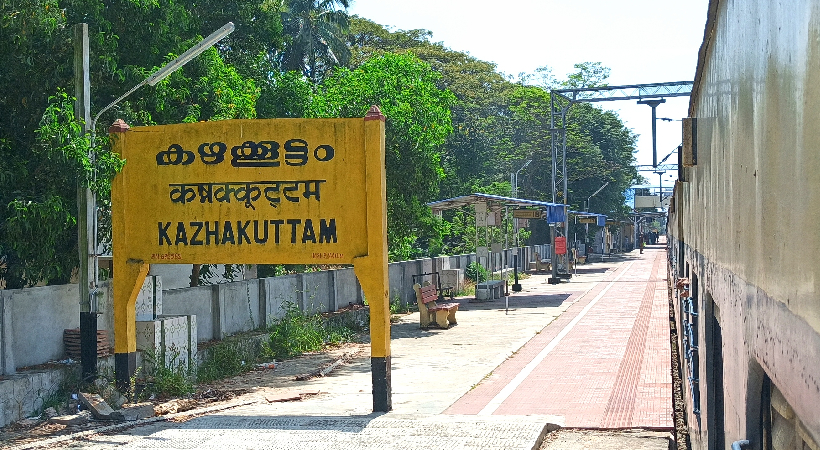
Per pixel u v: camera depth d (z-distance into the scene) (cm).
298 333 1864
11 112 1309
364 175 1161
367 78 2334
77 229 1279
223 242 1208
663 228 18750
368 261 1148
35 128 1297
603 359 1590
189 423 1081
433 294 2311
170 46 1512
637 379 1359
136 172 1242
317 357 1778
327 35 4194
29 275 1267
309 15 4175
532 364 1562
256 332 1820
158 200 1233
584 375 1417
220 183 1209
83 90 1213
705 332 529
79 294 1251
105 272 1622
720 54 411
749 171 293
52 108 1173
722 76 400
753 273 282
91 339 1207
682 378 1034
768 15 245
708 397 508
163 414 1195
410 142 2305
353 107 2284
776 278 232
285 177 1185
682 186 1057
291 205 1183
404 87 2383
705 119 529
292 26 4050
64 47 1304
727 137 377
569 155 6338
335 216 1168
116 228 1245
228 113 1650
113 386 1217
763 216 258
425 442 919
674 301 1697
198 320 1655
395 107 2281
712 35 458
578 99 3366
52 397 1156
